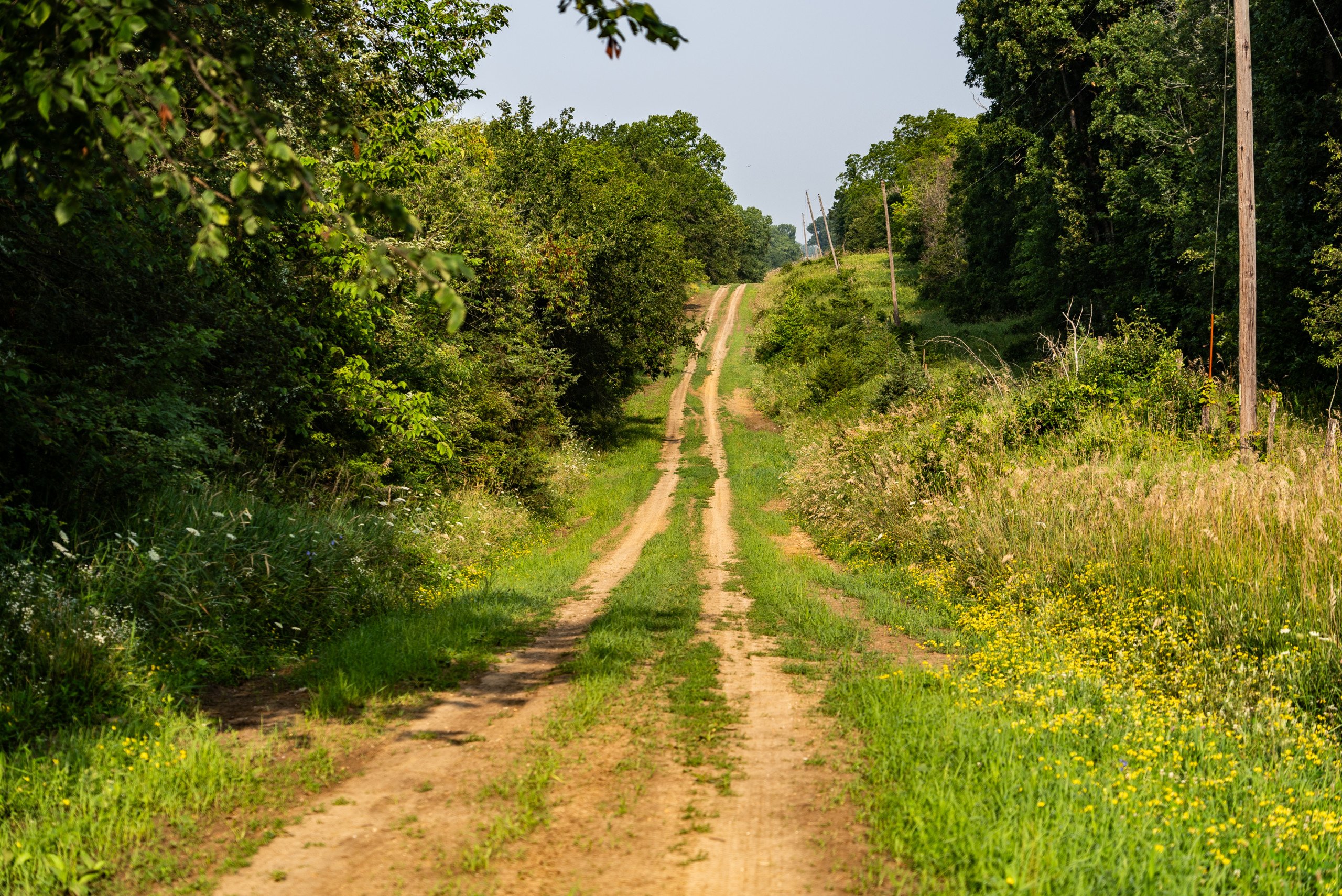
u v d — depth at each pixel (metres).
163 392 10.23
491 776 5.04
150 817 4.27
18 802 4.32
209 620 7.83
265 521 10.05
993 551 11.74
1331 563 8.41
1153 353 18.62
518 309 26.33
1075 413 17.53
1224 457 14.93
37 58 3.90
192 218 9.66
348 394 14.25
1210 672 7.13
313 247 11.24
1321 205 18.27
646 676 7.57
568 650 8.92
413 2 16.39
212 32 9.21
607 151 80.12
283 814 4.46
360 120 15.37
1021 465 14.85
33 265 9.07
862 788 4.75
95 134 4.11
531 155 37.38
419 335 17.97
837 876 3.75
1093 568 10.13
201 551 8.49
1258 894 3.62
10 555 7.30
